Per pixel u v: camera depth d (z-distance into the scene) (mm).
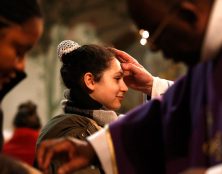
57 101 10570
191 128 1700
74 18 11742
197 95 1687
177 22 1667
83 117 2656
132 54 7273
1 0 1556
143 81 2686
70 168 1915
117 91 2730
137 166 1888
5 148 3977
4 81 1601
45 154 1875
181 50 1688
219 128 1574
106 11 12016
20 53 1596
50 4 11500
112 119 2699
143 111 1924
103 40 11680
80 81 2736
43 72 10859
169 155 1748
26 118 4121
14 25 1560
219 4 1602
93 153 1941
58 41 10953
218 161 1561
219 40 1596
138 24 1727
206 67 1674
